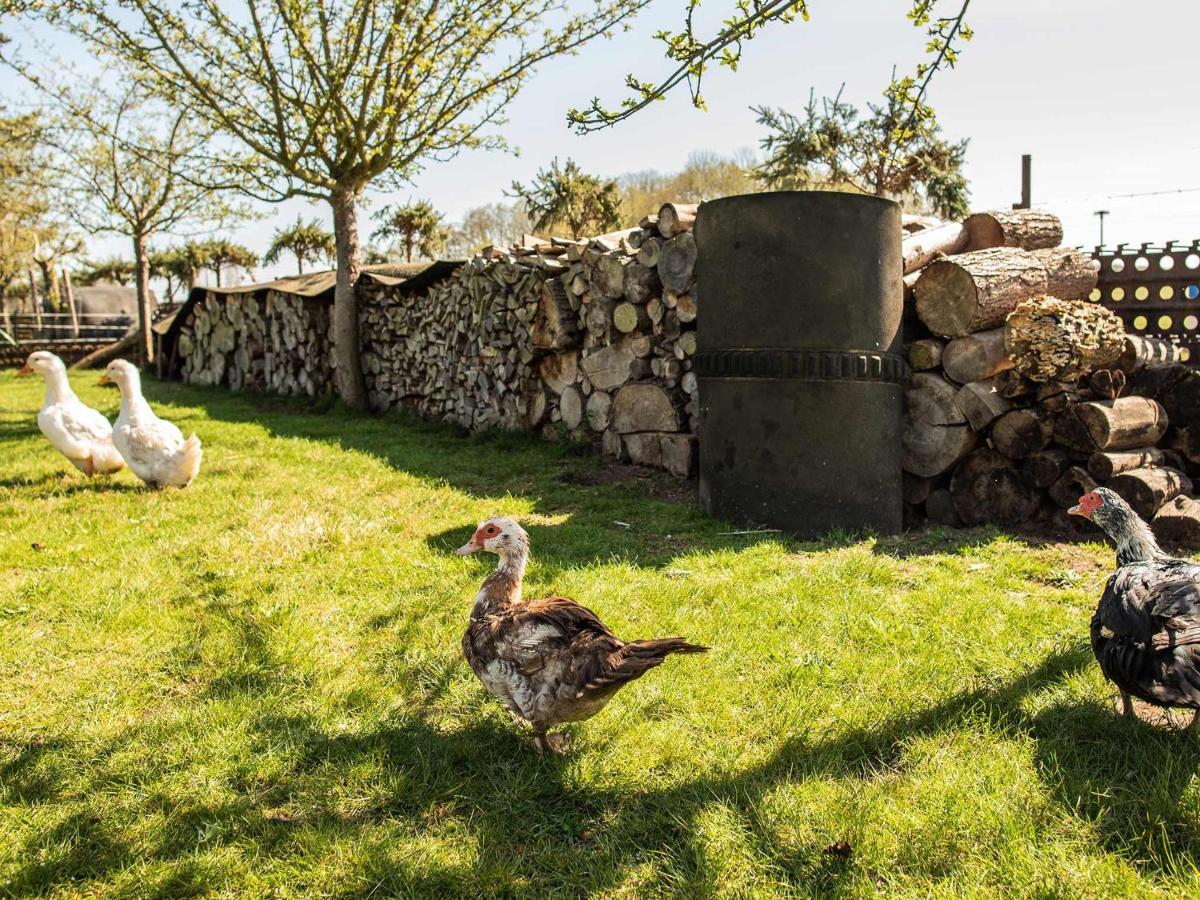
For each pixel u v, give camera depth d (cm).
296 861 308
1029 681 416
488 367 1261
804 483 701
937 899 276
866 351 694
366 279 1622
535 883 296
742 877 293
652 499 859
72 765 371
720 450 743
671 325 936
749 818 321
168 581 597
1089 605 523
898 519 723
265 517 762
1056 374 662
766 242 692
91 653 484
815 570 594
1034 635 472
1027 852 294
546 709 348
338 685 441
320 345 1809
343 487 895
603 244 1010
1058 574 577
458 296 1323
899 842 304
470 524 746
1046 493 693
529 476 975
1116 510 414
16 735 398
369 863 304
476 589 567
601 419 1058
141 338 2645
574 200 2636
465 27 1441
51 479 946
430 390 1445
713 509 757
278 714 410
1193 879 276
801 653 457
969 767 346
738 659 453
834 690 418
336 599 559
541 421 1176
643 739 380
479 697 426
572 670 334
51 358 923
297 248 3628
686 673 438
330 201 1598
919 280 734
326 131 1512
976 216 832
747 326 709
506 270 1170
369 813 338
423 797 347
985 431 713
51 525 741
